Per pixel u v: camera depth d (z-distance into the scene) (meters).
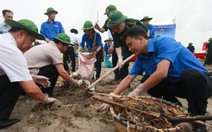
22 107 3.39
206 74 2.59
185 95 2.90
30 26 2.45
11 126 2.71
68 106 3.25
